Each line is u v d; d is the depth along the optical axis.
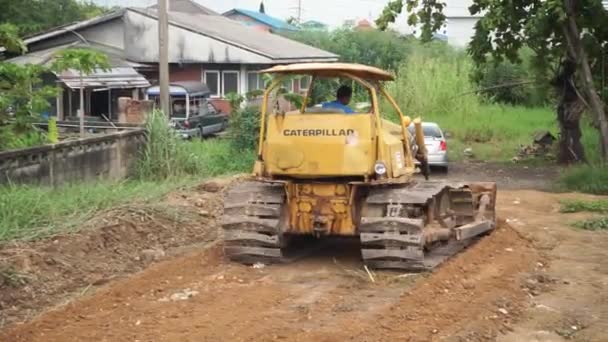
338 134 10.76
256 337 7.70
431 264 10.68
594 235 13.63
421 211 11.20
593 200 17.66
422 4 25.47
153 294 9.34
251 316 8.46
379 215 10.77
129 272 10.64
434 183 11.56
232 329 7.96
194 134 30.80
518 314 8.69
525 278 10.22
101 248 11.31
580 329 8.28
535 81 27.72
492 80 41.22
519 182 23.25
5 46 15.91
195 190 16.73
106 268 10.70
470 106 36.97
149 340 7.59
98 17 39.34
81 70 17.59
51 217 11.88
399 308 8.68
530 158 29.03
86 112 33.59
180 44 39.09
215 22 46.22
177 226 13.18
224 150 22.47
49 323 8.16
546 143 29.75
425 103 37.12
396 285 9.95
